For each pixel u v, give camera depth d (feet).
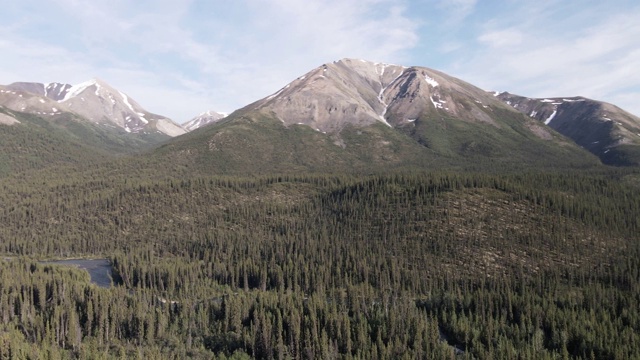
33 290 595.06
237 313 546.26
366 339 515.50
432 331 529.86
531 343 519.60
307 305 563.48
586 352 507.30
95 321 534.37
